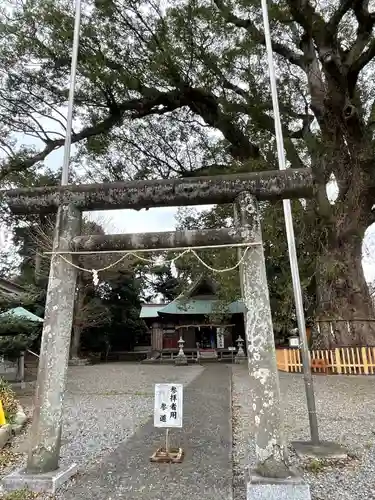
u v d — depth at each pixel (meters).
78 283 23.73
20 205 4.67
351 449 5.11
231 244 4.20
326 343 14.13
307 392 5.29
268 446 3.64
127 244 4.36
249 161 14.36
